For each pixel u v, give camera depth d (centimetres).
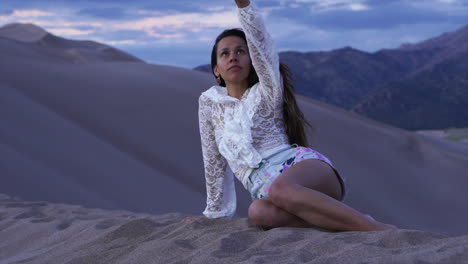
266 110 295
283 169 280
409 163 2056
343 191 290
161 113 1912
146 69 2348
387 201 1731
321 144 1981
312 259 195
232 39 306
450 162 2094
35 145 1381
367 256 186
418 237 208
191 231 288
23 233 366
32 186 1123
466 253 172
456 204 1816
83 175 1295
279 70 296
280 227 265
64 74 2081
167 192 1357
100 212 483
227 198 336
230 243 235
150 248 255
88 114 1802
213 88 318
